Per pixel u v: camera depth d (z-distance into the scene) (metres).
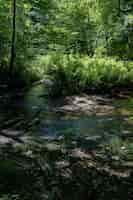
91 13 32.25
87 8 32.47
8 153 9.01
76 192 6.61
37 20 30.05
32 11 29.69
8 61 25.94
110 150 9.57
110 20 28.19
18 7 24.84
